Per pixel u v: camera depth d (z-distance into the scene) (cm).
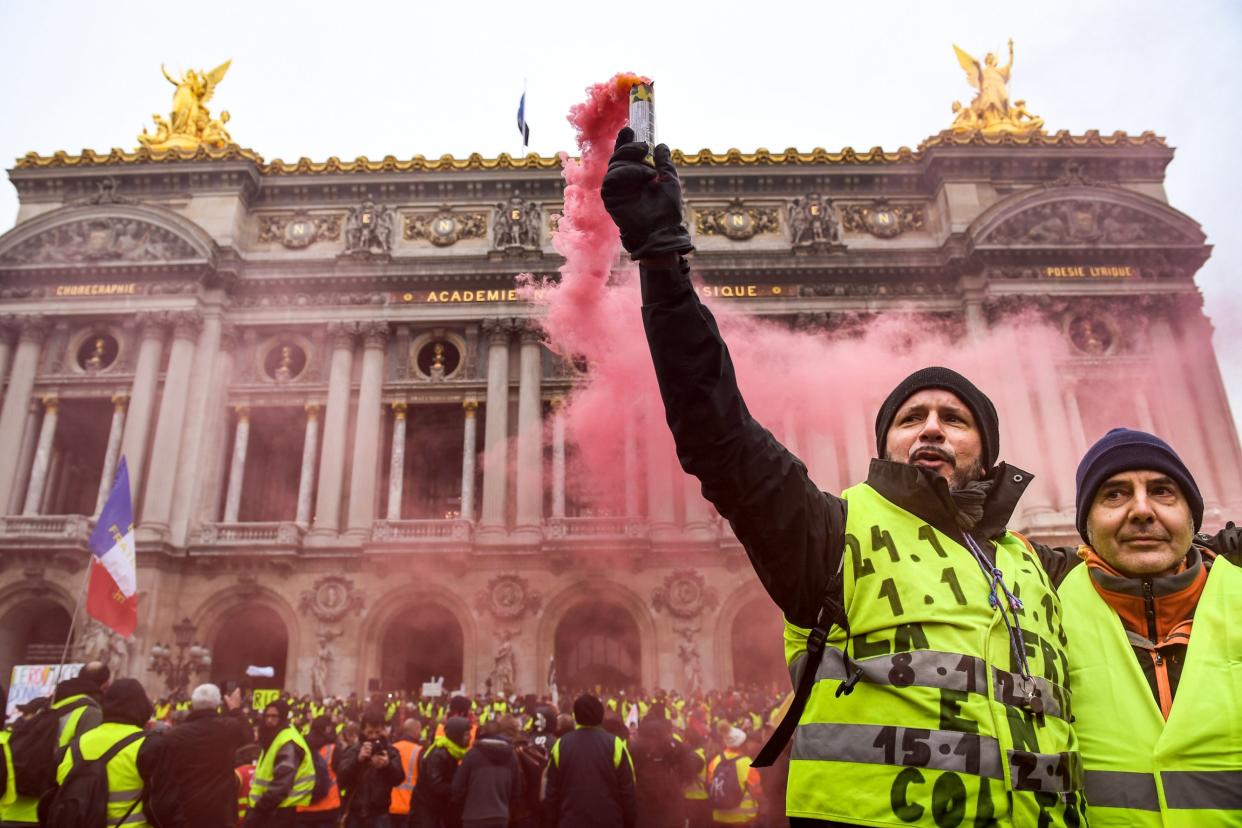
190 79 5156
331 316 4591
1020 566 336
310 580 4147
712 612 4116
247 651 4491
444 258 4666
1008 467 341
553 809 1020
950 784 265
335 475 4300
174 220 4494
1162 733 320
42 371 4412
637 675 4384
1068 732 302
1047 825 271
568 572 4172
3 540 3969
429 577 4150
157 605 3956
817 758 287
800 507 294
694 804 1488
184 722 870
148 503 4078
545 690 4000
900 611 291
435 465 4931
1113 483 365
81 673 870
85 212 4522
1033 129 5128
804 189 4897
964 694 277
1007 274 4497
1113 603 360
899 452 352
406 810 1388
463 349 4616
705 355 284
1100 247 4500
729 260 4594
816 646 299
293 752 1139
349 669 4016
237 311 4575
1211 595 344
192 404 4331
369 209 4766
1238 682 319
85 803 757
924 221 4847
